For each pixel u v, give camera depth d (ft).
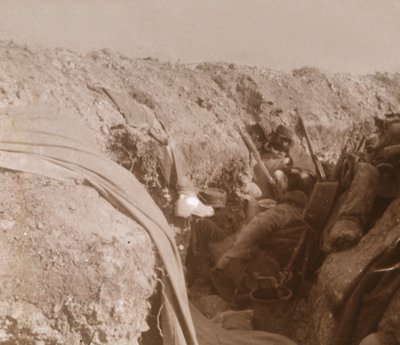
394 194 18.44
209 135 20.03
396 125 19.20
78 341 14.62
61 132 16.60
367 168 18.54
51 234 14.89
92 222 15.33
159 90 20.39
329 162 21.09
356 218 17.98
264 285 18.69
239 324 18.22
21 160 15.88
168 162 18.71
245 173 20.21
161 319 15.96
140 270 15.34
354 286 16.76
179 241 18.76
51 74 18.37
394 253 16.60
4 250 14.73
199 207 18.88
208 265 19.10
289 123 21.76
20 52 18.33
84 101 18.42
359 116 22.85
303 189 19.53
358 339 16.49
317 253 18.72
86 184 16.17
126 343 14.97
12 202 15.24
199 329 17.61
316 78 22.90
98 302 14.65
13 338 14.55
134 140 18.44
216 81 21.67
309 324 18.11
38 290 14.60
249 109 21.57
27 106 17.02
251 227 18.94
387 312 16.24
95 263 14.78
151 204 16.53
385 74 23.71
